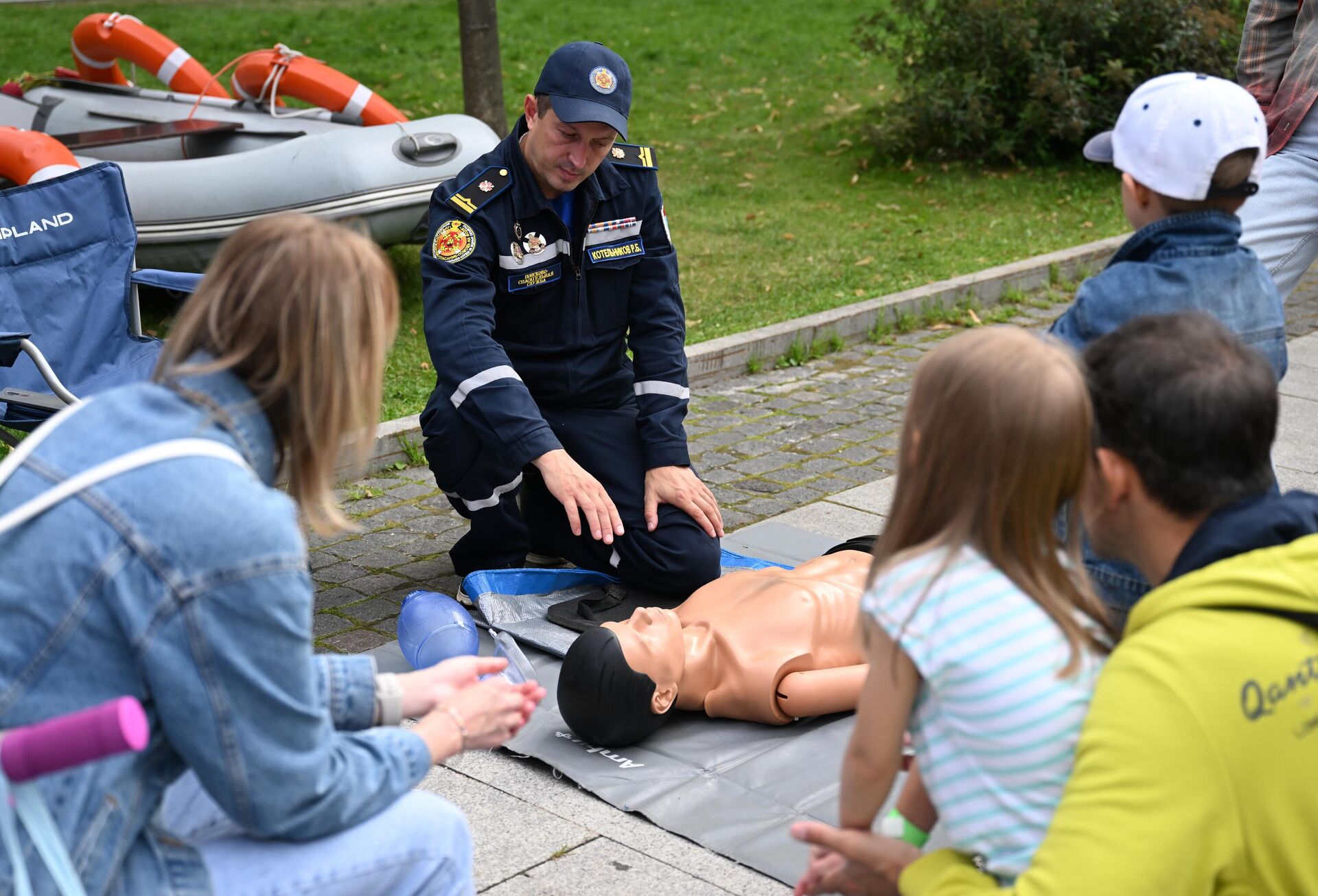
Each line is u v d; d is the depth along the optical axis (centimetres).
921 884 178
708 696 321
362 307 172
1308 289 790
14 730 152
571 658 305
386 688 198
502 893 258
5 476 162
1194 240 236
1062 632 170
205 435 164
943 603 169
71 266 459
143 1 1783
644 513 387
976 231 907
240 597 157
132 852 163
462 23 902
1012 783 168
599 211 390
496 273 385
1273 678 158
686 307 735
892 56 1134
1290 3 405
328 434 173
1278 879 163
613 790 294
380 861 181
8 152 639
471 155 709
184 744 160
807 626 323
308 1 1788
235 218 662
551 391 399
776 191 1026
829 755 308
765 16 1667
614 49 1484
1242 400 169
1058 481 167
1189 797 155
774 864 265
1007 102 1083
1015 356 167
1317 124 395
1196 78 236
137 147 789
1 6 1714
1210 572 163
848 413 588
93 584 156
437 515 476
